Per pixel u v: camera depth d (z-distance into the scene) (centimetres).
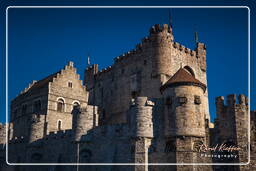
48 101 7488
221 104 5500
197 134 5306
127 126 5584
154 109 5603
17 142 7306
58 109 7625
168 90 5628
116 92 7950
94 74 9062
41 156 6631
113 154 5534
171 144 5419
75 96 7988
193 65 7688
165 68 6981
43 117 6962
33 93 7975
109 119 7925
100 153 5669
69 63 8100
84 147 5788
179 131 5312
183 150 5225
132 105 5588
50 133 6600
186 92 5491
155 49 7169
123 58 7994
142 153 5262
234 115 5316
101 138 5753
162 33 7206
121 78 7900
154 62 7094
